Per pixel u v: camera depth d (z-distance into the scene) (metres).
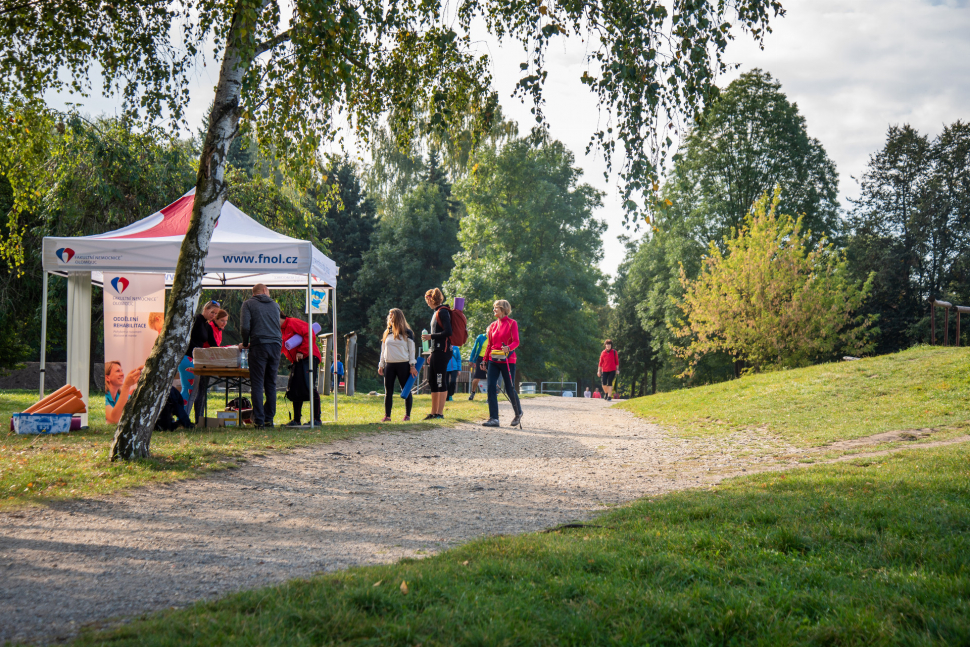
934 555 3.81
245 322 10.41
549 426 13.09
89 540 4.65
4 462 7.00
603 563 3.76
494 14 9.02
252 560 4.24
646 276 47.97
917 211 43.47
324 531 5.04
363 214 56.56
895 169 46.19
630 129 7.16
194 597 3.49
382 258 52.78
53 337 23.45
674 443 10.73
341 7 7.46
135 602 3.41
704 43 7.00
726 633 2.85
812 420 11.98
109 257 10.09
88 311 10.66
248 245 10.48
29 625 3.07
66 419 9.71
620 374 68.12
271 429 10.37
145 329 10.66
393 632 2.76
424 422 12.45
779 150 38.00
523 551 4.07
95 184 18.83
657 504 5.62
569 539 4.46
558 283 44.44
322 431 10.37
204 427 10.69
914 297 42.91
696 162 38.47
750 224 28.70
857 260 44.56
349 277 55.47
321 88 7.66
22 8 9.26
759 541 4.27
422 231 53.38
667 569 3.64
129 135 10.51
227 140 7.79
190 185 21.41
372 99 9.91
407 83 9.75
